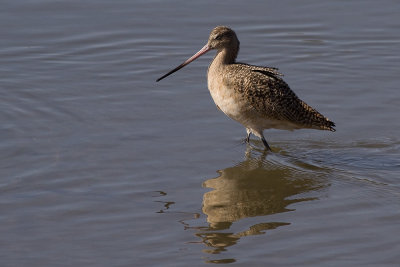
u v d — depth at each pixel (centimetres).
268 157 1373
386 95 1595
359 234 1088
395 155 1368
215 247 1059
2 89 1602
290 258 1027
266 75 1363
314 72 1709
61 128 1442
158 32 1864
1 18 1897
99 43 1820
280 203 1201
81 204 1173
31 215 1138
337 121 1495
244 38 1856
